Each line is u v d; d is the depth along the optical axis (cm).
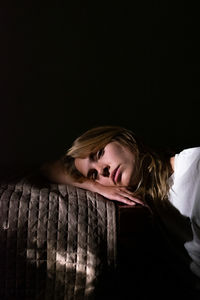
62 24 146
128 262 119
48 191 112
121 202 114
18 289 104
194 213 107
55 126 153
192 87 153
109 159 117
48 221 105
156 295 117
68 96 151
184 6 147
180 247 119
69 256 103
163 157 121
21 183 118
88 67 149
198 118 156
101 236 105
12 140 153
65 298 104
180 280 118
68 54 148
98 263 102
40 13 144
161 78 152
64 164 132
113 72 150
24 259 104
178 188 112
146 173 119
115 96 152
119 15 146
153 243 120
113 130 122
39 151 155
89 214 107
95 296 102
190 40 149
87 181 122
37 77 149
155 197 115
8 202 108
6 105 150
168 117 155
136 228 113
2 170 143
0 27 144
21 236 104
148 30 148
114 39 148
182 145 157
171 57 150
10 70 147
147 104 154
